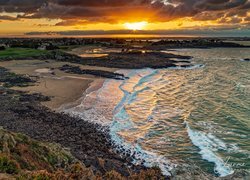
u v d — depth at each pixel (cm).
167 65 10200
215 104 4744
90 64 9494
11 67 8138
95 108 4191
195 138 3192
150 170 2133
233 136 3244
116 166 2325
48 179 1341
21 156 1595
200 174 2259
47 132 3048
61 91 5125
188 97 5278
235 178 2072
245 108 4472
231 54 15688
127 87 5931
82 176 1531
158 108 4441
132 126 3559
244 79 7569
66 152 2069
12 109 3800
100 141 3006
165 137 3231
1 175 1270
